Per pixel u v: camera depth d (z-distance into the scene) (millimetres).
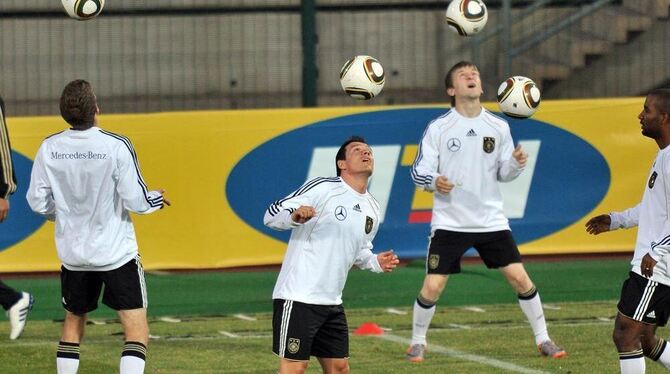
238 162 40531
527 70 50719
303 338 20531
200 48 48312
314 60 43906
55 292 38062
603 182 42344
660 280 21469
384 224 41438
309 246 20672
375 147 41250
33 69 47750
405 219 41562
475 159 28312
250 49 48750
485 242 28312
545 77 50938
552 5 50625
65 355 23312
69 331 23453
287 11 48844
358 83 26188
